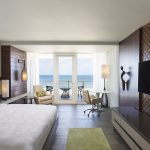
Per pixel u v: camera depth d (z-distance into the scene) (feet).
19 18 11.06
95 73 27.58
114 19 11.35
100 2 8.70
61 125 15.81
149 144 7.55
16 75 21.72
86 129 14.66
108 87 25.75
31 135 7.45
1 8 9.43
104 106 24.85
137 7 9.36
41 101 22.90
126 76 16.90
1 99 18.22
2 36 16.33
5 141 6.87
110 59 24.71
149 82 10.94
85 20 11.54
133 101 14.82
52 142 11.50
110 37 16.74
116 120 13.52
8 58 19.76
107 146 11.30
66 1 8.57
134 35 14.65
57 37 16.74
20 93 23.21
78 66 27.81
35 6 9.19
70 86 27.48
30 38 17.25
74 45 19.61
